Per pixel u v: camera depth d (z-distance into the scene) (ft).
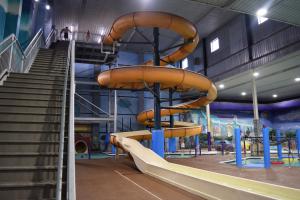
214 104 89.25
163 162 26.27
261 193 12.63
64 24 69.26
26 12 42.42
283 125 94.89
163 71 33.55
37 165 13.37
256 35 57.31
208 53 74.33
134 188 19.42
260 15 33.42
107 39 44.57
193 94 80.38
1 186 11.32
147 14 36.52
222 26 68.54
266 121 98.02
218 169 30.42
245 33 59.88
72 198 6.63
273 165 34.83
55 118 17.61
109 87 41.37
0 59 22.20
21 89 20.67
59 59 38.19
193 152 60.39
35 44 36.60
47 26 58.65
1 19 31.91
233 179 16.34
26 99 19.03
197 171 20.25
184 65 86.99
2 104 17.92
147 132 44.06
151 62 52.80
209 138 66.23
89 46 55.62
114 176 25.12
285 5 30.71
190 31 39.14
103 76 36.17
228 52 65.57
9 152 13.99
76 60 60.03
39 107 18.37
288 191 12.82
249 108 95.14
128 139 34.94
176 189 19.04
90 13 62.28
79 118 55.31
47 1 55.57
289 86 76.07
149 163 26.37
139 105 77.51
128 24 37.78
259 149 53.16
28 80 22.71
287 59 50.70
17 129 16.07
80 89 71.56
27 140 15.14
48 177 12.61
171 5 57.57
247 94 86.63
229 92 82.84
